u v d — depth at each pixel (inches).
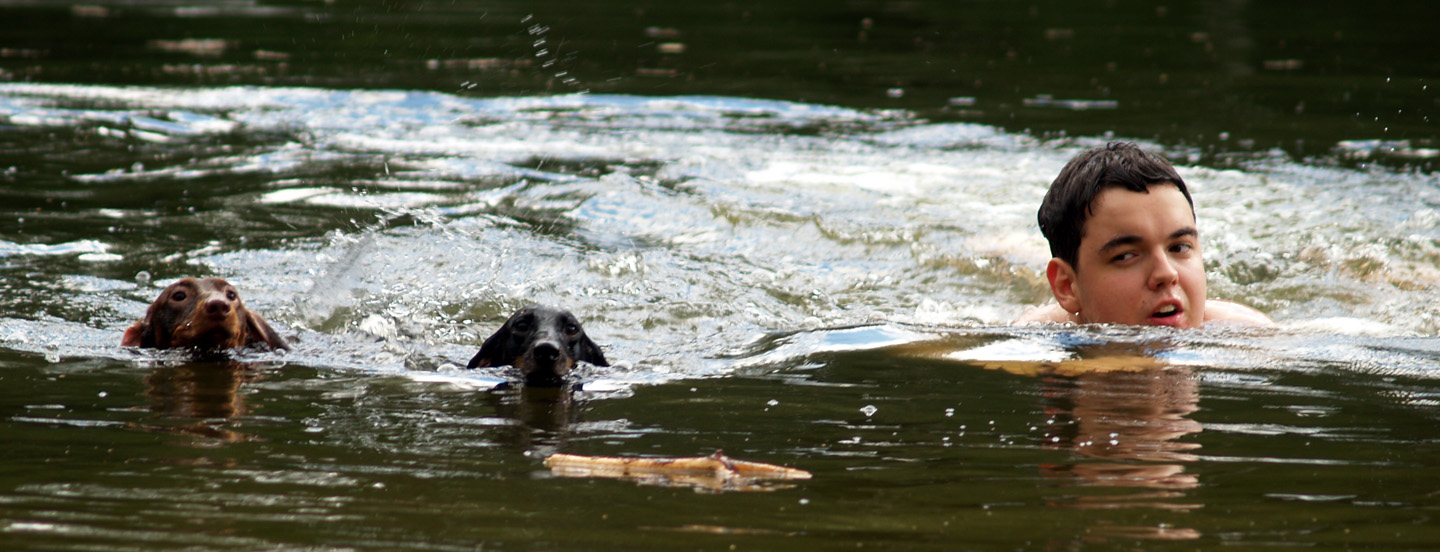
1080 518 148.4
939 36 1029.2
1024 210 454.9
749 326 323.0
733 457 178.7
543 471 171.9
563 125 631.2
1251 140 583.8
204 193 473.1
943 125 631.8
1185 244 277.1
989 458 175.5
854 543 139.9
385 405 221.6
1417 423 191.6
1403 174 506.3
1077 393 214.8
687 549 137.9
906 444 185.0
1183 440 183.2
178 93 704.4
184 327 278.7
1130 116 656.4
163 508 154.2
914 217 442.9
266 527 146.8
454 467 175.0
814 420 202.2
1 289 343.6
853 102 706.2
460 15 1131.9
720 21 1122.0
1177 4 1254.9
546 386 241.0
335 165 527.2
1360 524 145.4
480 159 542.3
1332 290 356.2
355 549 138.6
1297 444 180.2
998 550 137.1
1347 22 1072.8
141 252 391.9
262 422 206.4
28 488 162.9
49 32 999.0
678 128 624.7
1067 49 941.2
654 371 255.9
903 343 268.2
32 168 513.7
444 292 361.4
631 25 1082.1
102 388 236.7
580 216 448.8
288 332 315.0
